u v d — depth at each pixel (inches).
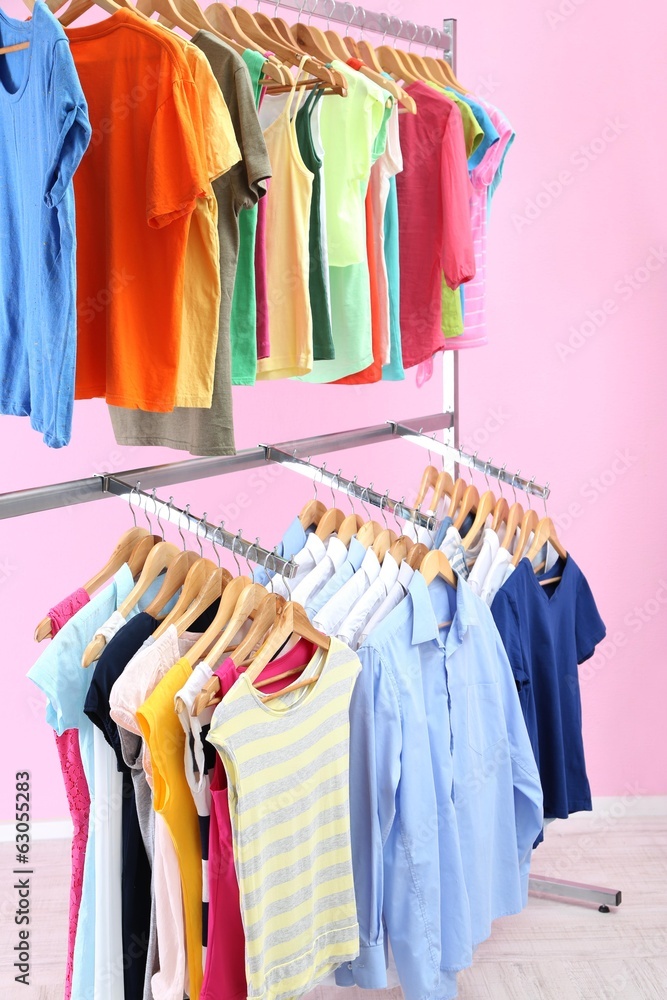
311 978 72.4
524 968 105.7
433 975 80.3
